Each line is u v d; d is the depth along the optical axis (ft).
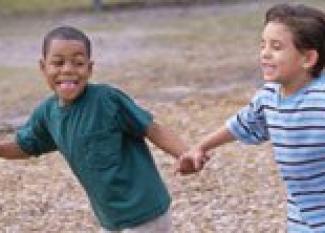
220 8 121.80
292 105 20.85
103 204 22.88
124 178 22.61
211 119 55.62
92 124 22.35
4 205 38.73
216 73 74.74
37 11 130.93
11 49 96.58
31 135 23.97
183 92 66.49
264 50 20.98
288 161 21.11
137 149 23.03
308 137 20.68
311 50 20.65
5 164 45.55
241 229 34.50
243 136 22.38
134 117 22.62
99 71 78.59
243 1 125.49
